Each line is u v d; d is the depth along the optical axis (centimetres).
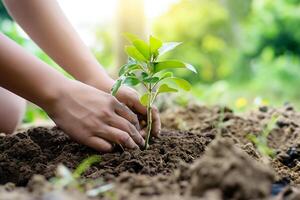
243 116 110
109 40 295
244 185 43
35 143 75
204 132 96
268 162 73
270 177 46
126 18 132
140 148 73
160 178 53
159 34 333
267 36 319
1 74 67
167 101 128
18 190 50
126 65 69
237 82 317
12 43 68
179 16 340
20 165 67
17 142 73
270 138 96
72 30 86
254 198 43
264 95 254
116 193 49
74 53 83
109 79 82
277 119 96
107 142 70
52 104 69
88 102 69
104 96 71
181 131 88
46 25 83
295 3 319
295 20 312
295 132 96
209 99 166
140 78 72
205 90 213
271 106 120
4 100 100
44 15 84
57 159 69
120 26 133
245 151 75
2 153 70
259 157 75
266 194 44
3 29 179
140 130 78
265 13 320
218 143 47
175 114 116
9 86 68
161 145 74
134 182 51
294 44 317
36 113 146
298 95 265
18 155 70
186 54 322
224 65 323
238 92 248
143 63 73
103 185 53
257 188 44
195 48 333
